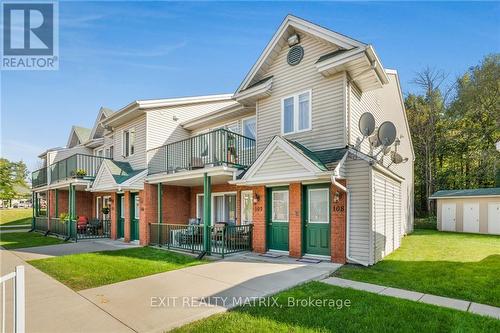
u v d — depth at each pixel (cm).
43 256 1052
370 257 784
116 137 1688
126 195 1479
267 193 1020
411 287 602
